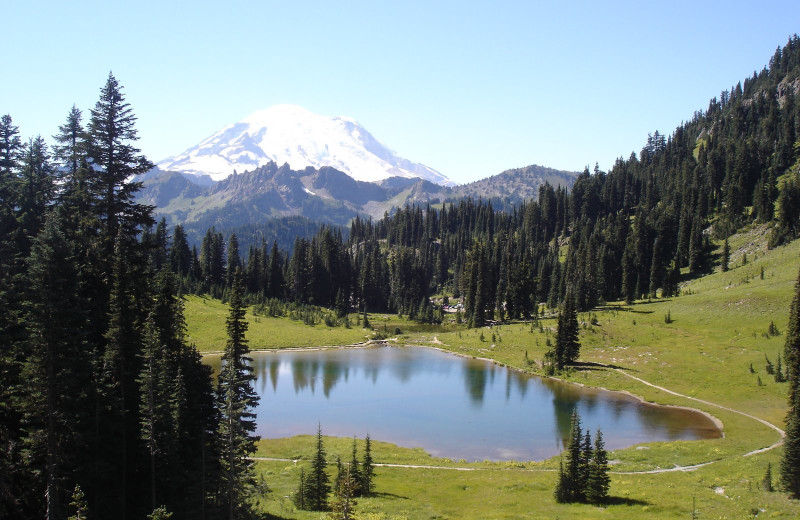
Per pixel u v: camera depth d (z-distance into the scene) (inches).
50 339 1190.3
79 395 1267.2
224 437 1400.1
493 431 2864.2
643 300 5984.3
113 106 1526.8
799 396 1745.8
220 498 1396.4
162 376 1416.1
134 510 1434.5
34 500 1280.8
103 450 1385.3
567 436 2783.0
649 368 3959.2
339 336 6028.5
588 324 5007.4
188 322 5565.9
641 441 2640.3
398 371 4439.0
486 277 6683.1
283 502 1755.7
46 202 1859.0
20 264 1603.1
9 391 1199.6
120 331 1472.7
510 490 1898.4
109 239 1518.2
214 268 7667.3
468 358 5029.5
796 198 5935.0
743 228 6806.1
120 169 1550.2
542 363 4421.8
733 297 4788.4
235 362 1936.5
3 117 1779.0
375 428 2923.2
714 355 3929.6
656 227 7303.2
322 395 3659.0
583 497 1747.0
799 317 1994.3
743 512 1531.7
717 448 2410.2
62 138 1624.0
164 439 1409.9
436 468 2244.1
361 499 1800.0
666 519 1494.8
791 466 1686.8
